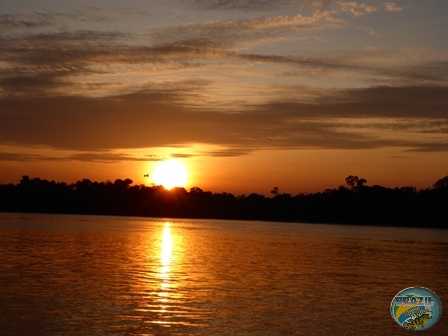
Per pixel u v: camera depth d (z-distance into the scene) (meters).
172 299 32.84
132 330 25.91
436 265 58.06
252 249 75.56
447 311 31.80
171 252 65.94
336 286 40.16
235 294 35.16
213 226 176.38
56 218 195.38
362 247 87.12
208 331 26.11
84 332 25.42
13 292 33.81
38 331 25.45
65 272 43.47
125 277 41.41
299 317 29.30
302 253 71.06
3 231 103.44
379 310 31.56
